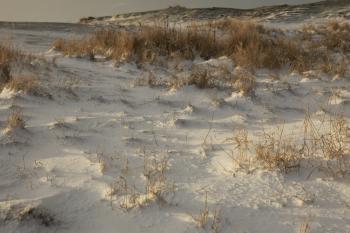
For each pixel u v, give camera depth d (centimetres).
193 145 401
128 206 267
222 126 474
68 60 820
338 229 245
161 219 254
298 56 888
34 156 355
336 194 288
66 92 572
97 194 284
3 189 291
